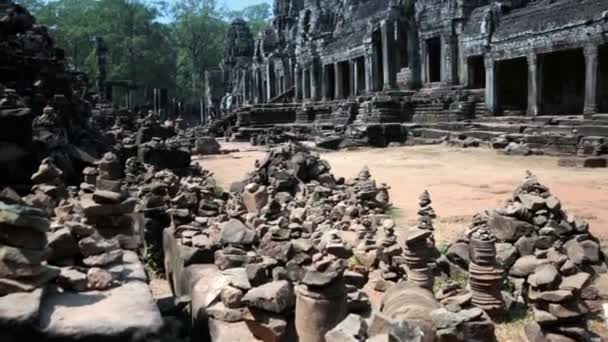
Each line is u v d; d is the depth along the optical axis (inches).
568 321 253.0
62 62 1045.8
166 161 896.9
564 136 1197.1
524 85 1753.2
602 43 1274.6
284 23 3324.3
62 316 189.8
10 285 194.4
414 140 1728.6
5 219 198.1
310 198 614.2
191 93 4653.1
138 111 2957.7
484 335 221.6
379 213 573.3
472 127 1594.5
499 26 1646.2
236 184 699.4
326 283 230.2
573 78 1622.8
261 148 1797.5
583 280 258.7
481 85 1844.2
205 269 322.7
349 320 210.7
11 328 175.9
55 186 400.8
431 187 793.6
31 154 557.0
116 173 397.4
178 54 5012.3
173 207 438.9
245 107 2480.3
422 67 1989.4
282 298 243.3
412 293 259.4
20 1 3848.4
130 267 244.5
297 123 2369.6
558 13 1421.0
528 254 367.6
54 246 236.2
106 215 301.1
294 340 247.0
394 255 353.1
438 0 1894.7
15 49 887.7
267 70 3125.0
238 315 257.9
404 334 182.9
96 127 1154.7
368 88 2170.3
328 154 1512.1
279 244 296.0
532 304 295.6
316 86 2630.4
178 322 269.7
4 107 555.8
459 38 1815.9
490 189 759.7
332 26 2689.5
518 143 1298.0
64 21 4111.7
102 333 184.4
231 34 3951.8
